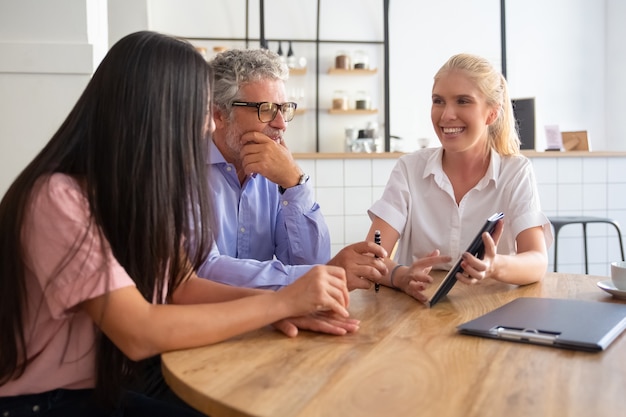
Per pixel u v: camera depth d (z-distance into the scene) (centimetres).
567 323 101
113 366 98
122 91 94
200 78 100
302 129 621
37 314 95
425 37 621
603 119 623
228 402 72
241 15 602
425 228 184
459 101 169
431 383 77
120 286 91
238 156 163
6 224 93
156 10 593
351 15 617
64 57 227
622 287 128
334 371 83
